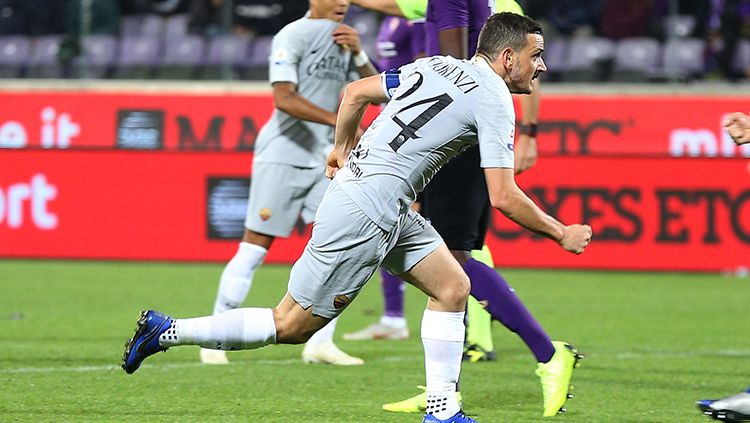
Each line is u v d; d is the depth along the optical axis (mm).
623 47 54844
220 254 46125
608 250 45688
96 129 48219
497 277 18594
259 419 17766
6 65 55219
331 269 15414
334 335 29672
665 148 47156
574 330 30406
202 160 46219
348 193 15305
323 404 19250
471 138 15469
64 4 55594
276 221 24078
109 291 37312
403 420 17875
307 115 23328
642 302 36719
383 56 29359
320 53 23891
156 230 46438
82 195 46594
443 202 19750
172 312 32125
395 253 16109
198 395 19953
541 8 56688
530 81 15938
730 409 16891
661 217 45406
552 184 45500
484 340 24844
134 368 16391
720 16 54625
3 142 48406
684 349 27156
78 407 18531
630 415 18688
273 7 56688
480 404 19625
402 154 15258
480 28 19656
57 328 29031
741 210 45031
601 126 47406
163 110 48031
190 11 57281
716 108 47094
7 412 17984
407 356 25609
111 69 54844
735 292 39594
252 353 25906
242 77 54562
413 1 23312
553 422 17953
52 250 46750
